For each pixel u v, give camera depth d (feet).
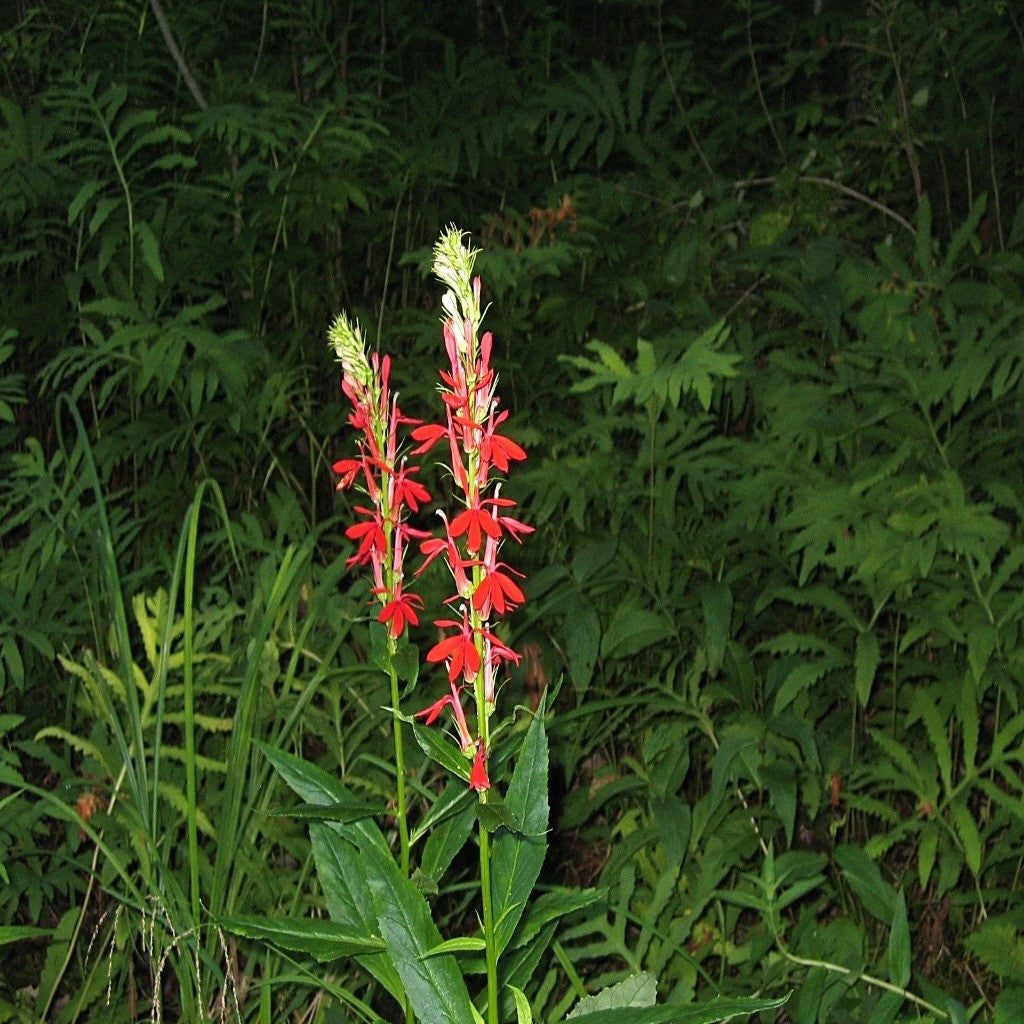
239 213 5.98
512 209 6.27
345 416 5.50
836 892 3.95
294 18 7.37
